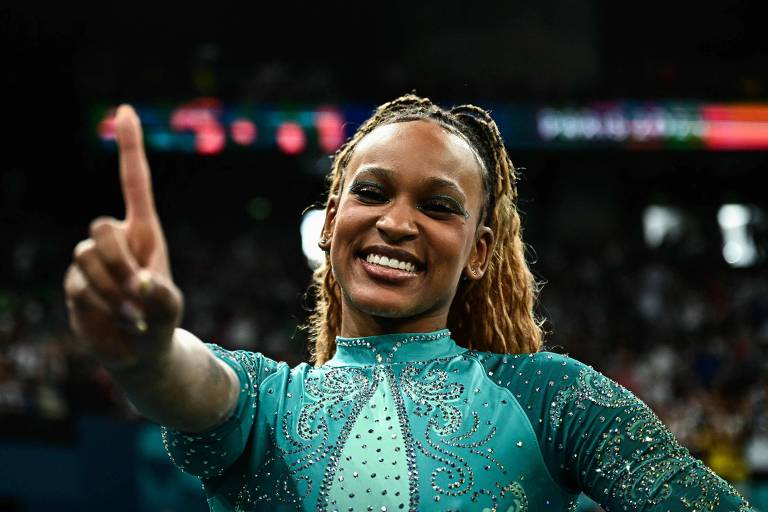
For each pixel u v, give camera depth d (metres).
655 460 2.68
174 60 27.06
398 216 2.93
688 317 23.44
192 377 2.51
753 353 19.77
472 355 3.01
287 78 26.58
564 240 29.53
